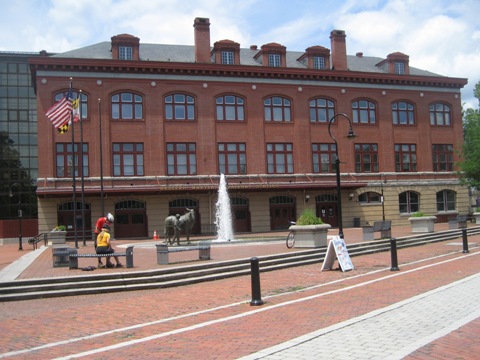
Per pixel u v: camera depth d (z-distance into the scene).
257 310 10.96
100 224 20.17
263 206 43.88
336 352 7.09
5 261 23.02
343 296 12.30
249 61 47.28
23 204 72.81
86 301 13.24
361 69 50.97
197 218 42.09
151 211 40.81
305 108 46.06
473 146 47.38
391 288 13.22
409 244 26.83
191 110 42.97
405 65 50.78
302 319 9.70
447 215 50.34
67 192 37.88
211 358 7.25
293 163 45.38
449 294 11.70
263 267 18.39
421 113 50.31
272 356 7.04
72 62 39.56
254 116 44.38
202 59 43.94
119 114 41.00
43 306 12.67
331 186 44.75
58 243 32.84
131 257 17.17
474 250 23.28
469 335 7.89
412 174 49.31
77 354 7.90
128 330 9.59
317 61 48.06
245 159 44.00
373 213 47.44
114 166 40.66
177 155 42.25
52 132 39.19
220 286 15.14
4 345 8.73
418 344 7.35
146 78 41.75
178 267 16.50
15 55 74.50
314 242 22.53
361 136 47.81
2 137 73.06
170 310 11.59
